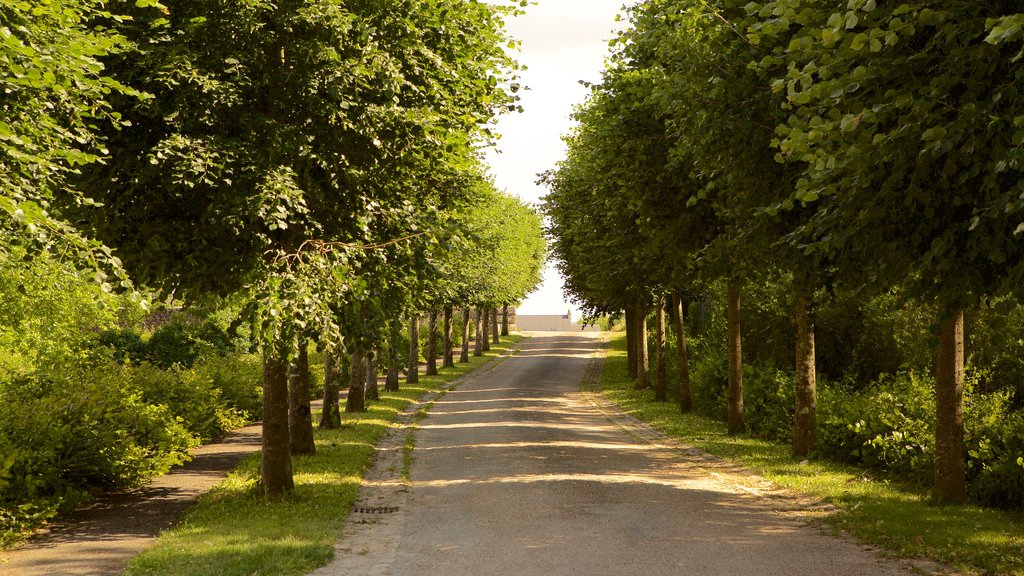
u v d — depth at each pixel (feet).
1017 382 53.26
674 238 52.60
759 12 21.66
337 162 34.45
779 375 67.05
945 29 19.35
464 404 95.91
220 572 24.73
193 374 69.05
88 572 25.91
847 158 20.36
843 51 20.20
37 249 23.35
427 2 35.17
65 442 38.32
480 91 38.83
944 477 35.47
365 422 72.69
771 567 25.52
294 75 32.94
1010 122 19.54
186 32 31.78
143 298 24.58
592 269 89.25
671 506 36.22
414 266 36.96
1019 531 29.71
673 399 100.58
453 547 28.73
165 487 43.27
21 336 69.41
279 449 39.01
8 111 23.16
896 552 27.40
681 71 34.71
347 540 30.09
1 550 29.12
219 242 34.19
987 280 24.31
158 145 29.89
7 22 21.75
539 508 35.68
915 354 67.72
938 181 23.56
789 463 49.01
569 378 138.72
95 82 23.98
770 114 31.07
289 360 30.66
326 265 32.40
